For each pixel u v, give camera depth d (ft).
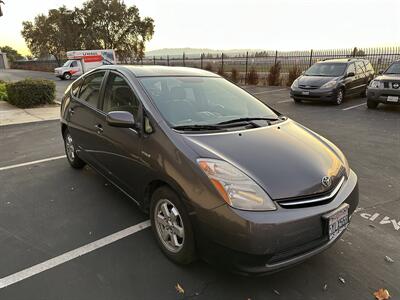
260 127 10.48
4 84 48.93
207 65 83.61
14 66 192.54
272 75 64.54
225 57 83.35
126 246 10.12
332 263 9.57
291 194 7.79
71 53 93.91
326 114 33.32
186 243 8.47
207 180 7.84
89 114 13.26
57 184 14.76
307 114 33.42
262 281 8.77
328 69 41.42
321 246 8.11
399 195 14.19
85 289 8.33
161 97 10.71
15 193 13.84
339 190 8.77
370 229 11.41
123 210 12.36
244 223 7.30
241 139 9.39
